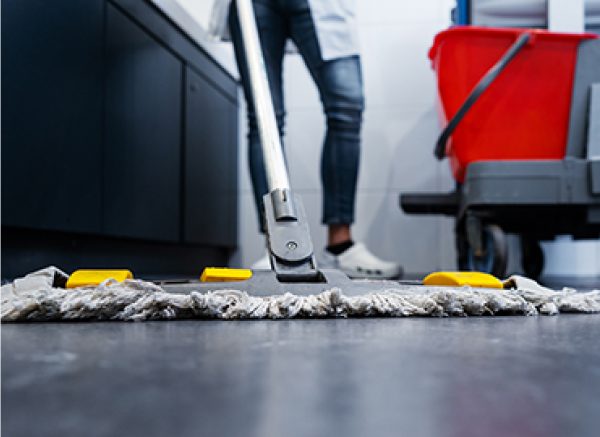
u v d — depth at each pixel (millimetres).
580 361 312
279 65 1716
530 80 1346
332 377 270
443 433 191
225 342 377
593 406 223
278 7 1635
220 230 2279
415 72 2264
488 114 1360
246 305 528
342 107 1586
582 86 1339
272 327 464
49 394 235
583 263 2123
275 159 779
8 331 435
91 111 1449
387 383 258
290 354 331
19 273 1256
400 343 375
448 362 308
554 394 240
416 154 2254
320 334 419
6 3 1152
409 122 2260
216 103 2256
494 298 555
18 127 1190
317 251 2297
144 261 1812
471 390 247
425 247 2234
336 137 1609
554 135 1356
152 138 1768
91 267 1529
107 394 236
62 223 1338
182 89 1967
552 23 1509
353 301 535
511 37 1330
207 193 2164
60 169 1330
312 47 1592
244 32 1013
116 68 1565
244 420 202
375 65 2279
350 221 1650
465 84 1354
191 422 199
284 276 639
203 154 2135
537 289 626
